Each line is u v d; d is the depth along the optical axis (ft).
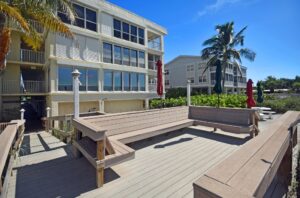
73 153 15.74
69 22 40.37
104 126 15.92
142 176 11.35
